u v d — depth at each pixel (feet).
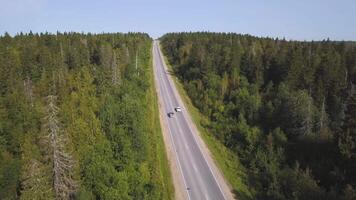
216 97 324.60
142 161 190.70
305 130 223.92
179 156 216.74
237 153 230.48
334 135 205.36
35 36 496.64
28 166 142.20
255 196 181.06
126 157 177.47
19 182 156.04
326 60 307.99
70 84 309.01
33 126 200.03
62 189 132.98
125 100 244.22
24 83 277.64
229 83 344.49
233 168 210.38
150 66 490.49
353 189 165.89
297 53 320.91
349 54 345.31
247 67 358.64
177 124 273.54
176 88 382.83
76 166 150.41
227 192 181.16
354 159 181.57
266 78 340.39
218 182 189.78
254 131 238.07
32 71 325.83
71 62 388.16
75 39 505.25
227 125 263.08
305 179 175.22
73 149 165.48
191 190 180.45
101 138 185.47
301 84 297.33
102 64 370.32
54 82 289.74
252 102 274.98
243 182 194.59
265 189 186.29
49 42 458.50
